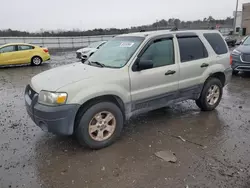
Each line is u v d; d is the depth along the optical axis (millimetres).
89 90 3439
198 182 2875
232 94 6785
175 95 4562
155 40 4219
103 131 3719
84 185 2861
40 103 3408
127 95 3855
